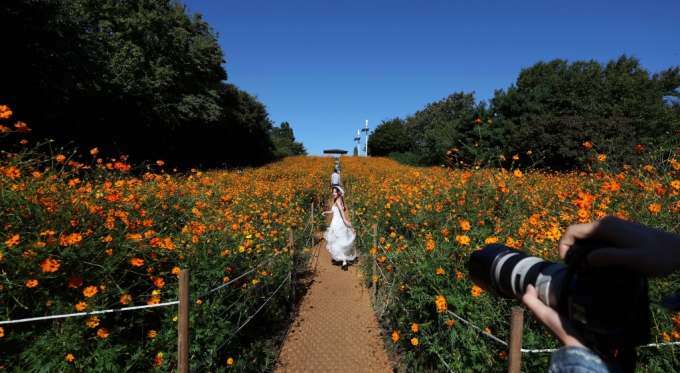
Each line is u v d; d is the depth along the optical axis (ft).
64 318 7.60
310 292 19.62
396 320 13.52
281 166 100.78
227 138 123.03
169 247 9.78
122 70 71.26
